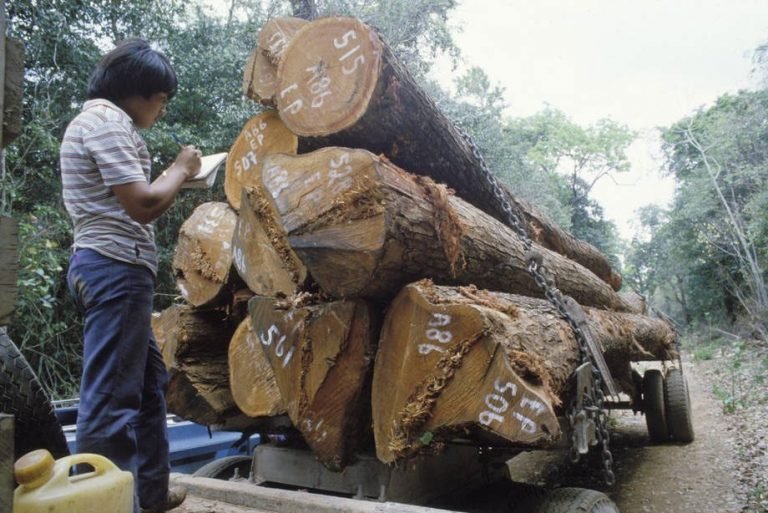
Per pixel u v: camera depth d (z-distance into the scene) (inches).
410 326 95.3
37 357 321.7
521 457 260.1
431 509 98.3
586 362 111.0
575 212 1487.5
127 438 85.9
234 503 115.4
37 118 321.7
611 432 318.0
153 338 100.8
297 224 99.3
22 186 307.3
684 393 278.7
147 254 92.7
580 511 118.3
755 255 827.4
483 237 124.5
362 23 107.5
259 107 401.7
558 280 191.0
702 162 1006.4
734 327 892.6
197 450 190.2
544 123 1594.5
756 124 856.3
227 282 131.4
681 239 1017.5
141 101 95.5
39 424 79.9
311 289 111.7
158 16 395.9
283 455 131.8
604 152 1505.9
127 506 72.5
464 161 143.5
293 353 107.7
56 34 336.2
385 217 93.6
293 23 130.6
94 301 87.3
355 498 119.8
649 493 215.8
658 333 280.2
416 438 94.6
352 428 106.0
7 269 57.5
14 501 64.2
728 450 266.5
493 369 88.6
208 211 142.6
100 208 88.8
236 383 125.6
